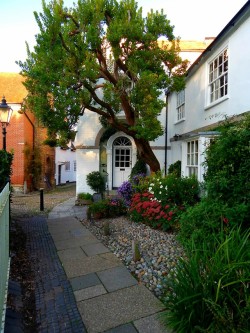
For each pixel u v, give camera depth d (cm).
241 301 196
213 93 784
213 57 761
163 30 718
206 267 231
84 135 1199
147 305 287
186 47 1198
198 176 648
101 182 1168
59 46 619
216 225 330
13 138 1534
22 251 483
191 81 947
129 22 648
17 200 1263
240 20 601
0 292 231
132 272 378
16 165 1534
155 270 366
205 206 379
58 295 321
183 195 567
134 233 552
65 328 257
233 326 184
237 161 432
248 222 357
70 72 629
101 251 476
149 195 645
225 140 434
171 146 1208
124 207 755
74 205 1093
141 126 687
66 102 625
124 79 754
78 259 439
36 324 268
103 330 249
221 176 431
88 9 621
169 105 1228
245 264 214
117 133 1268
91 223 705
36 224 716
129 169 1306
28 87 705
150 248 450
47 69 623
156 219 562
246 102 591
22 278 371
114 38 638
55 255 462
